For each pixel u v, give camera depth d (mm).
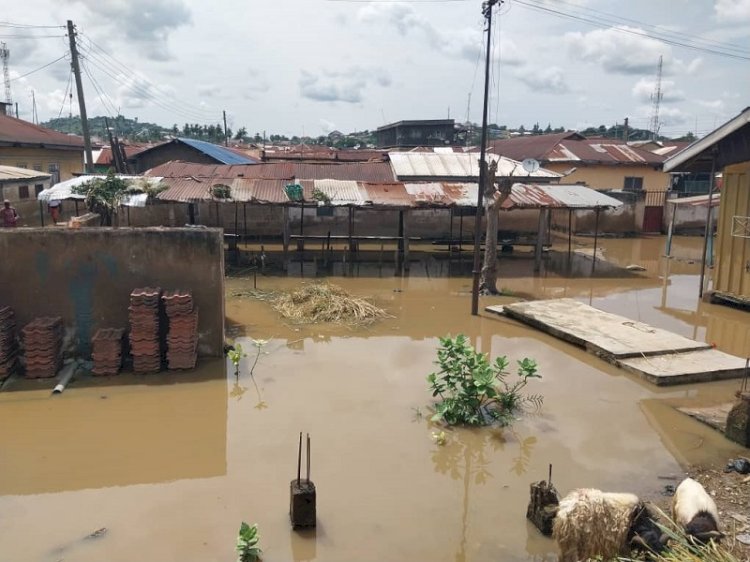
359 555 4953
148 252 9148
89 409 7703
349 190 18453
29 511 5484
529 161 18578
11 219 15141
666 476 6262
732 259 13883
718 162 14023
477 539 5188
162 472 6199
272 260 18906
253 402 7980
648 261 20203
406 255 17703
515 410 7832
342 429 7219
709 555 4145
